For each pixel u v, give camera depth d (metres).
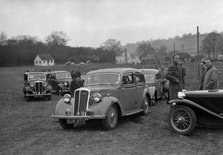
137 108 10.73
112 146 6.92
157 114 11.22
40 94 18.47
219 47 62.28
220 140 7.15
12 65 91.12
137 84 10.71
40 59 97.31
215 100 7.85
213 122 8.00
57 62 103.38
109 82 9.79
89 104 8.69
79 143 7.29
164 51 76.44
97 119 8.80
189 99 8.14
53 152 6.57
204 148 6.55
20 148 7.00
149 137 7.64
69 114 8.77
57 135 8.31
